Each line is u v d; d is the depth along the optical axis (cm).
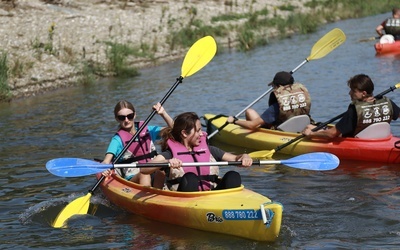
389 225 988
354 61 2573
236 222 945
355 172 1274
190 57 1299
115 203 1117
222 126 1522
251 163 1018
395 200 1099
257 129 1513
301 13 3862
